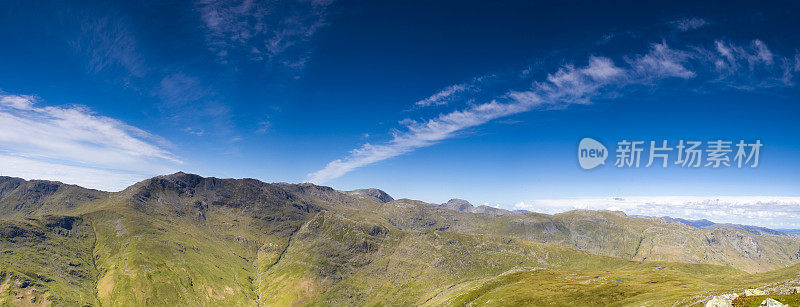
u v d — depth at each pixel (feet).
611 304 595.88
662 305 457.68
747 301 279.90
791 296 253.24
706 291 467.93
